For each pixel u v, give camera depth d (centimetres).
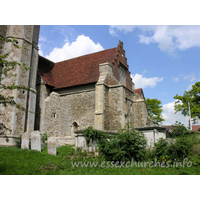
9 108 1689
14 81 1756
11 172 828
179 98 3036
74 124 2033
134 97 2489
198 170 826
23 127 1741
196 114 2838
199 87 2881
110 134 1237
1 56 943
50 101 2080
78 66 2408
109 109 1947
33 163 970
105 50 2453
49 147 1251
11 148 1331
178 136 1102
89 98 1998
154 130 1155
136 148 998
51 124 2041
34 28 2056
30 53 1930
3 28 1889
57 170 897
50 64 2634
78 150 1155
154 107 4153
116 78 2202
